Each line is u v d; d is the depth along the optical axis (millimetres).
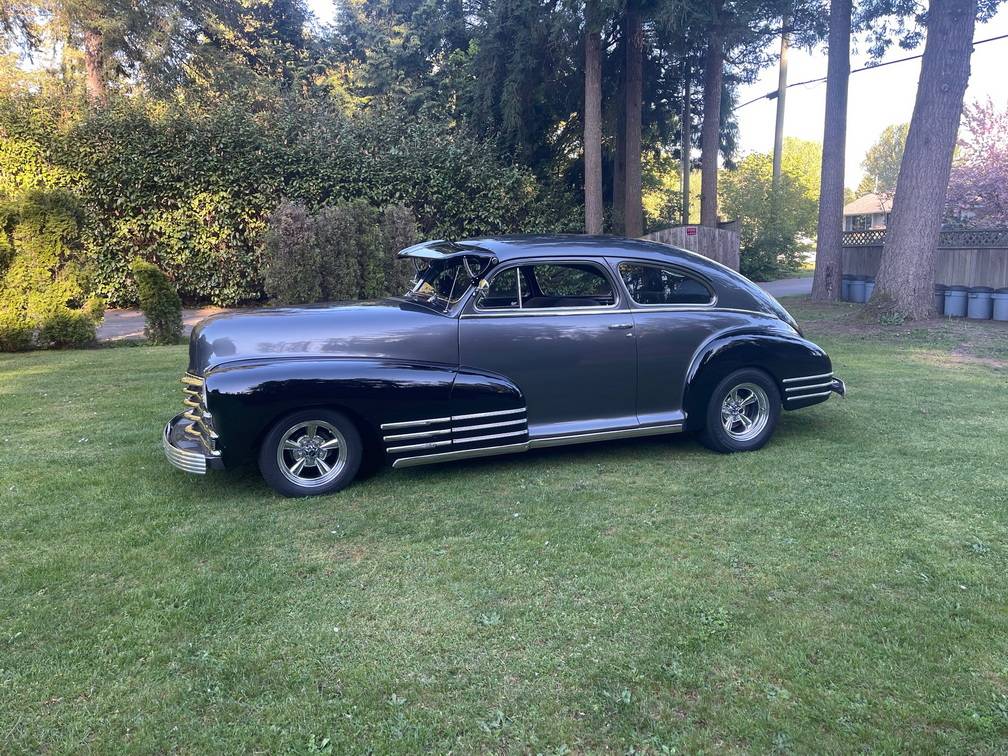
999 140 19812
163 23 22984
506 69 18406
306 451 4516
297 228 10727
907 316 12266
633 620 3014
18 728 2328
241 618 3027
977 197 19281
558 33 16406
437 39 23547
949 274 15297
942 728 2344
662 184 26594
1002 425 6121
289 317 4676
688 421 5301
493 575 3430
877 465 5059
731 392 5387
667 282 5312
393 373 4492
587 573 3443
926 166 11953
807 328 12484
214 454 4266
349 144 15578
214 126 14812
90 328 10617
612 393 5109
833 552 3650
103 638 2861
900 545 3721
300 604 3148
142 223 14805
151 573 3430
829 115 16219
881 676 2615
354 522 4086
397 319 4688
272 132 15391
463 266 5023
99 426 6031
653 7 15453
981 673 2631
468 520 4113
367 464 5137
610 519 4121
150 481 4727
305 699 2498
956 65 11539
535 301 5215
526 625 2979
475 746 2275
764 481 4750
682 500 4414
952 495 4438
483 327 4762
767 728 2350
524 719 2400
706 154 19375
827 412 6633
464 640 2871
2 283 10023
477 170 16484
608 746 2275
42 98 14906
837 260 16609
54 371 8516
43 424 6094
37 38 22172
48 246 10234
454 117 21281
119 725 2355
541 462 5246
